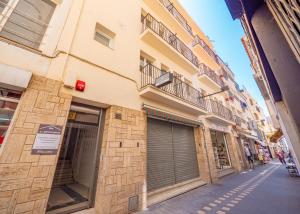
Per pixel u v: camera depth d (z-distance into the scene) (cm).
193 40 1114
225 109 1155
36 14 353
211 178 691
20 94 288
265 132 2667
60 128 303
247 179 760
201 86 996
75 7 414
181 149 641
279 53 87
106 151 368
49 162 275
